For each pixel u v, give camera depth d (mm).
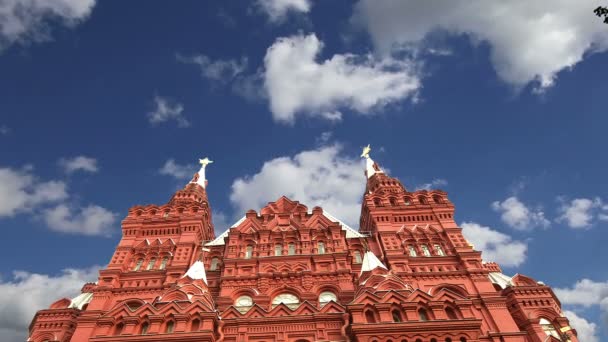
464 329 28594
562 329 34906
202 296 32938
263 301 34688
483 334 31422
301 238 41438
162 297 32625
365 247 40500
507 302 37750
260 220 46375
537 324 35188
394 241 40969
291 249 41156
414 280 36656
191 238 43125
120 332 31500
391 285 32562
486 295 34562
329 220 44594
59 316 38688
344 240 41531
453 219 44281
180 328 29656
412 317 29734
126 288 37688
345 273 36812
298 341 30453
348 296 34812
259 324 31359
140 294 37344
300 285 36500
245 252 41000
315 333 30641
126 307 32625
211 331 28938
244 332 30891
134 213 47250
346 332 29969
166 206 48312
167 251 42469
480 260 38469
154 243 43531
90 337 32344
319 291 35969
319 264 38500
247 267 38562
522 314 36094
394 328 28438
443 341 28156
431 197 47062
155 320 30250
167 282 37844
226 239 41969
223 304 34375
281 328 31078
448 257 39250
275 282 36781
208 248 42906
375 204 46531
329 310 32031
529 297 37438
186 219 45406
